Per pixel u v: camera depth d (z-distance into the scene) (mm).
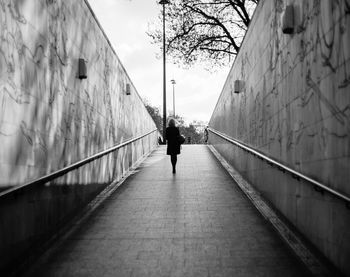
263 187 9820
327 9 5410
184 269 5629
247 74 12070
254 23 10836
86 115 9508
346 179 4828
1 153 5035
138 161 18078
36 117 6309
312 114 6098
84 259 6074
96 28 10562
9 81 5293
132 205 9523
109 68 12195
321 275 5297
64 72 7824
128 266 5770
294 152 7102
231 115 15867
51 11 7062
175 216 8484
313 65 6027
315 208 5980
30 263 5816
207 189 11305
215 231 7414
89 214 8727
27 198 5859
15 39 5504
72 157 8328
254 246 6574
